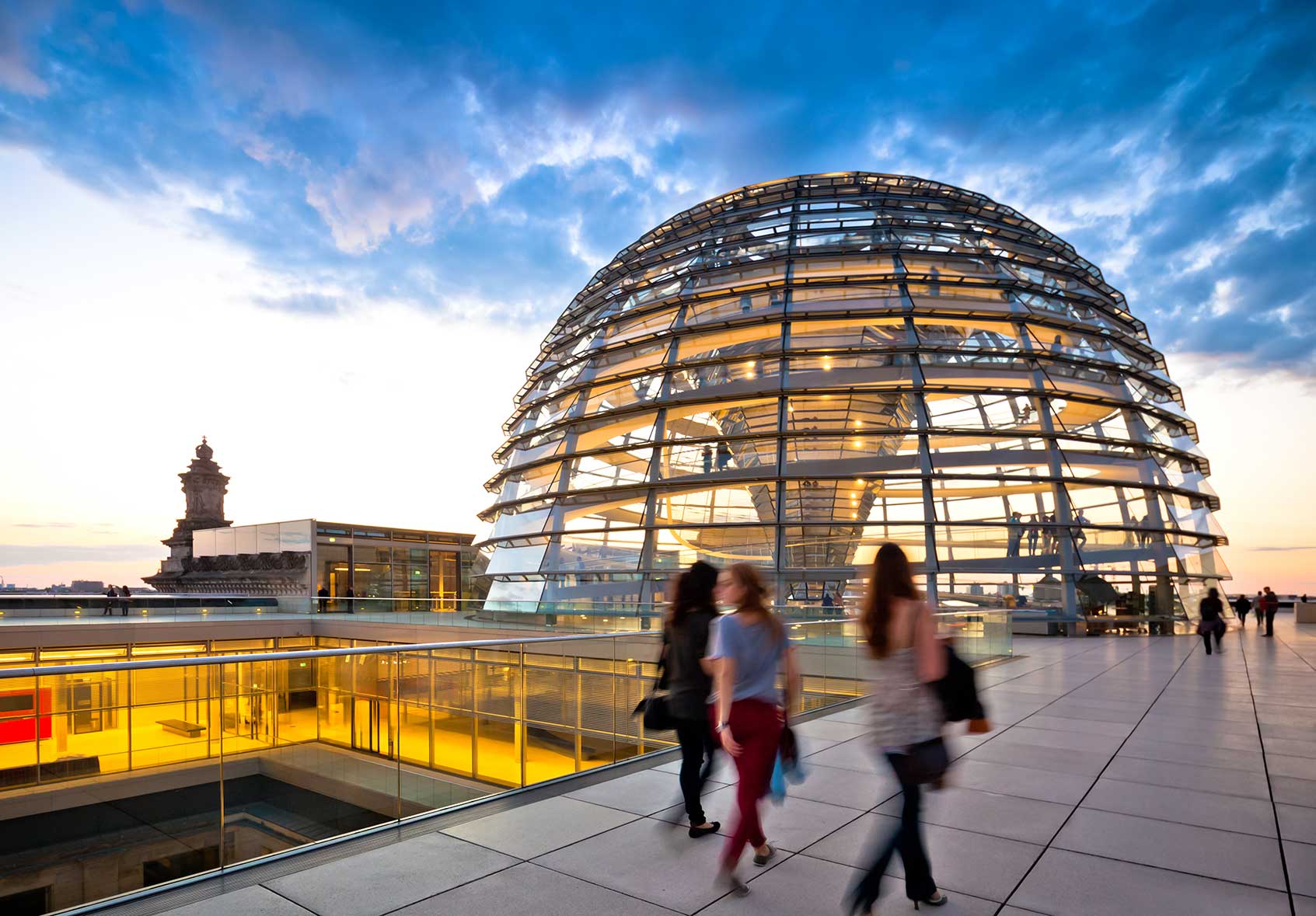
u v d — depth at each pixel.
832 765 8.37
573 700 8.58
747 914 4.77
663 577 27.67
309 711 6.29
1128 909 4.90
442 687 7.24
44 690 5.05
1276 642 25.81
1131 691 14.20
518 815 6.75
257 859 5.74
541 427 34.25
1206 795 7.36
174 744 5.56
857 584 26.66
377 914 4.75
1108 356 32.72
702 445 29.56
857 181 41.22
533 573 29.98
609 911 4.79
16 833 4.93
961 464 28.55
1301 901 5.02
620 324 35.78
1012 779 7.90
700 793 6.33
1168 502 30.80
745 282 34.09
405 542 65.12
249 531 64.62
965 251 34.53
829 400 29.78
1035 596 27.86
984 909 4.89
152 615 33.38
